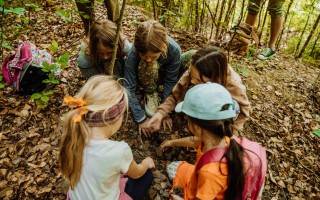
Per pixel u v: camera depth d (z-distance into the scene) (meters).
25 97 2.84
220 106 1.39
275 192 2.27
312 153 2.64
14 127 2.56
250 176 1.46
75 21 4.14
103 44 2.19
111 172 1.47
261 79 3.45
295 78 3.61
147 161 1.94
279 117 2.95
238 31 3.26
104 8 4.86
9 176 2.20
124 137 2.53
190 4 4.57
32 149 2.40
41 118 2.66
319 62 5.14
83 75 2.91
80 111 1.37
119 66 2.65
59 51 3.52
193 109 1.45
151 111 2.64
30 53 2.73
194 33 4.25
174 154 2.44
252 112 2.94
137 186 1.88
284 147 2.63
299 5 5.14
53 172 2.25
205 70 1.86
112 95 1.41
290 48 5.50
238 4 5.10
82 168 1.46
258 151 1.55
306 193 2.28
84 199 1.52
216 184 1.44
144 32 1.99
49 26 4.04
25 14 4.12
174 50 2.39
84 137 1.40
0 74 3.00
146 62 2.38
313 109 3.15
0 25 2.56
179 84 2.36
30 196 2.09
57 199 2.09
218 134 1.43
